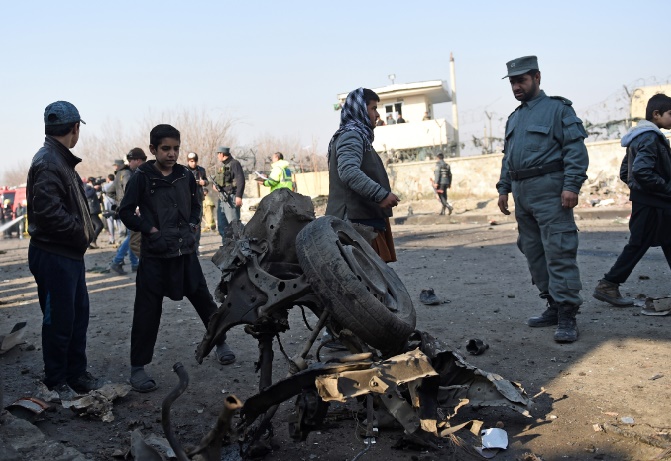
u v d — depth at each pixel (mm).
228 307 3832
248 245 3908
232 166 12547
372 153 5070
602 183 22188
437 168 21172
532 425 3756
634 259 6180
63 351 4336
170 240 4645
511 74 5551
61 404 4227
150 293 4637
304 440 3293
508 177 5992
